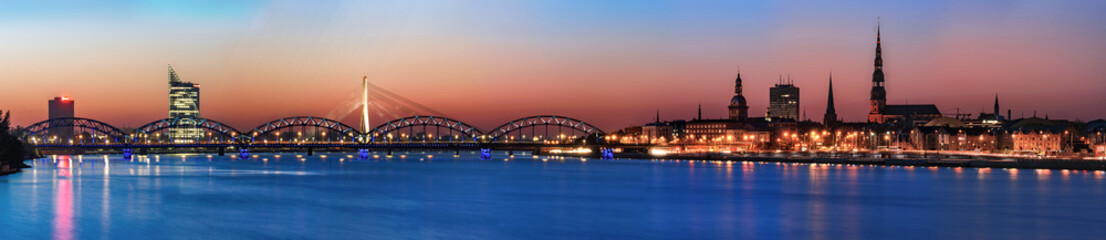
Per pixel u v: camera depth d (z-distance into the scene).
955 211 139.88
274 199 159.12
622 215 135.62
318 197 164.38
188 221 126.12
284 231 117.31
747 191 180.00
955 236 113.81
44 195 162.38
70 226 120.25
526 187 193.50
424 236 114.19
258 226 121.56
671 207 147.12
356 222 126.31
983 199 158.88
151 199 157.00
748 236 113.88
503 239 112.06
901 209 142.88
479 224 125.06
